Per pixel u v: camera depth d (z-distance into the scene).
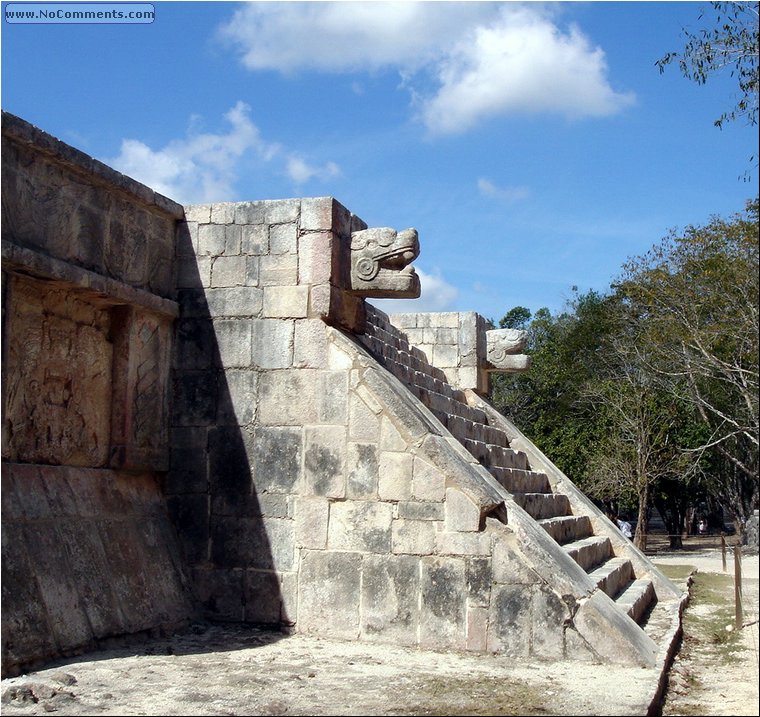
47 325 8.35
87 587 8.03
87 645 7.79
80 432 8.76
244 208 9.98
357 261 9.90
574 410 31.89
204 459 9.72
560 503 13.46
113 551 8.59
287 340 9.63
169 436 9.85
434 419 9.79
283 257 9.78
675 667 8.20
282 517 9.35
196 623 9.30
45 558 7.67
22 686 6.46
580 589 8.17
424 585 8.63
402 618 8.66
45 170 8.19
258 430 9.59
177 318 10.01
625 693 6.66
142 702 6.27
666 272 17.75
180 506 9.72
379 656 8.09
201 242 10.07
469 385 15.19
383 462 9.01
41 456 8.21
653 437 26.66
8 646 6.92
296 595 9.16
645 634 8.50
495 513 8.69
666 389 23.89
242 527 9.48
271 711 6.05
